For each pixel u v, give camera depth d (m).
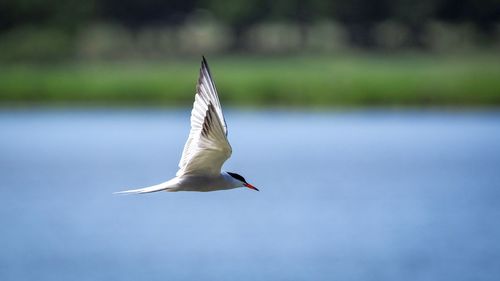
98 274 18.53
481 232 21.67
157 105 43.12
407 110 41.41
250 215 24.16
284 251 20.17
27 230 22.00
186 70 52.91
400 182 28.52
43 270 18.75
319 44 68.06
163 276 18.38
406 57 63.91
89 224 22.91
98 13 69.19
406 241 20.91
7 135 37.88
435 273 18.50
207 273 18.66
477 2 71.31
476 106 41.03
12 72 52.53
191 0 71.62
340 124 40.25
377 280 17.97
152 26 71.31
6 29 65.50
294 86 41.81
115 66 58.09
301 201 25.83
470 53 66.44
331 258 19.55
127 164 31.88
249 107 41.88
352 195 26.55
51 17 65.19
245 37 68.50
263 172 30.19
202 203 26.41
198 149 10.73
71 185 27.98
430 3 70.81
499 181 28.48
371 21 69.31
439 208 24.45
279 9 68.12
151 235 21.81
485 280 17.83
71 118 42.34
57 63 60.72
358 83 41.69
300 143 36.16
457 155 33.19
